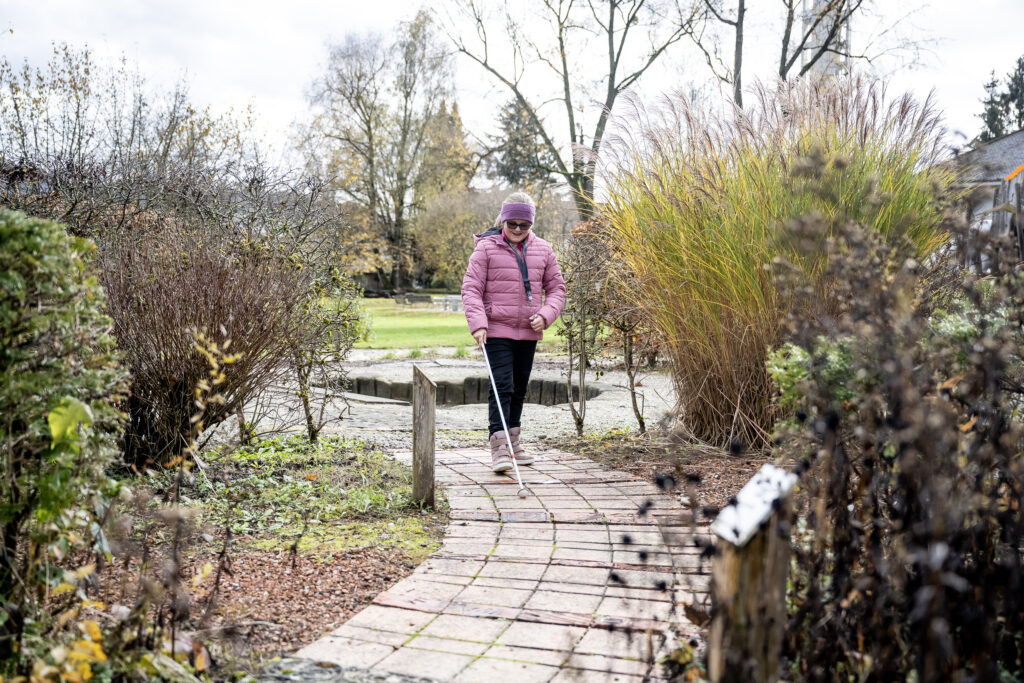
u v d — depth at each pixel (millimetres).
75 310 2385
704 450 5535
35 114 12102
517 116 24062
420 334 22047
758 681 1684
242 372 4918
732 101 5840
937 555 1541
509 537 3854
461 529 3990
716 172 5652
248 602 2928
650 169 5910
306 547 3615
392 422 7273
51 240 2281
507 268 5496
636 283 6051
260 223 7184
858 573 2088
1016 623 2076
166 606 2520
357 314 7527
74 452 2305
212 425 5680
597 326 6691
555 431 6871
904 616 2006
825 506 2068
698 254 5512
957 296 3906
